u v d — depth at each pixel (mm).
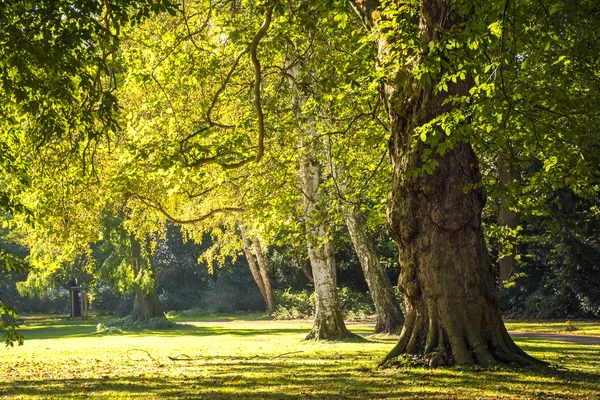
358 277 53750
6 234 58250
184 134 17375
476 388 10422
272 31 14781
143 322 42062
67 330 44906
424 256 12750
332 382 11758
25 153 16453
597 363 13789
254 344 23391
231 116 19391
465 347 12438
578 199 34938
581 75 11297
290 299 56375
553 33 10758
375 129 17500
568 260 36438
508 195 13023
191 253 71812
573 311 38938
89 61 10812
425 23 12508
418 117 12609
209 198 22953
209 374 13961
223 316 64000
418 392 10242
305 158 21484
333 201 18562
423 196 12750
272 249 57938
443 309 12594
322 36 15297
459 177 12656
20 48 9688
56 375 14953
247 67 17984
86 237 22406
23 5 9883
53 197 19484
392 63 12344
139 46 18016
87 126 11242
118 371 15367
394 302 27328
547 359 14656
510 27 9273
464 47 9984
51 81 10836
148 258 42219
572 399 9492
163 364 16719
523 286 41156
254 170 18812
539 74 11438
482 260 12797
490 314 12719
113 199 20438
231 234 34688
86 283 65188
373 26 13266
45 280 48625
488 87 9750
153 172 17969
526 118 10781
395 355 13164
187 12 17984
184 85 17859
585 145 12398
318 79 15023
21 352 22688
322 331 23719
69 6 10039
